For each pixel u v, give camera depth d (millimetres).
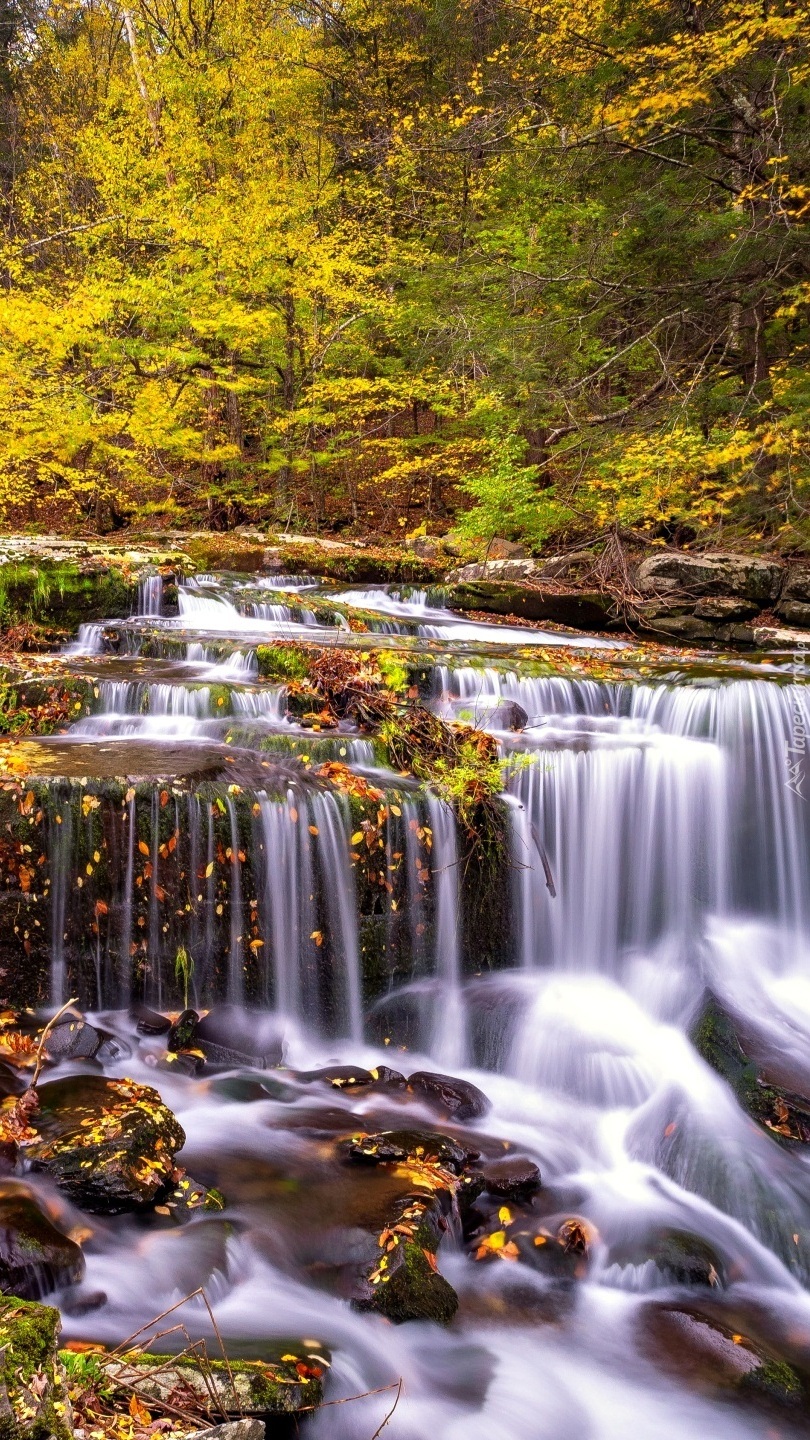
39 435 13969
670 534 14617
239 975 5664
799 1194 4570
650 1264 4180
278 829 5676
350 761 6613
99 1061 4789
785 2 11352
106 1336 3074
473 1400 3395
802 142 11727
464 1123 4996
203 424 18469
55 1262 3207
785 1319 4039
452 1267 4074
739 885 7355
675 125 12344
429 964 6168
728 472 12727
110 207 17109
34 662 8359
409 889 6055
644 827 6984
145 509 17016
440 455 17047
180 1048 5121
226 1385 2771
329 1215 3932
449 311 14945
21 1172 3652
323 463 17766
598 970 6781
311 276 15727
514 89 15609
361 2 21484
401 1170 4270
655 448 12203
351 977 5918
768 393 13062
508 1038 5832
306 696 7453
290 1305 3492
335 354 17578
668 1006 6242
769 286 12516
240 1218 3836
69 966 5383
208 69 16516
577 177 14070
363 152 20906
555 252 14945
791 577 12039
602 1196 4680
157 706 7473
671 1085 5414
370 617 10875
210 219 14875
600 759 6832
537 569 13656
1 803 5270
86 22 25297
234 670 8508
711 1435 3387
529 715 8266
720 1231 4488
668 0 12344
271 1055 5344
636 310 14242
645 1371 3652
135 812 5453
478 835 6266
